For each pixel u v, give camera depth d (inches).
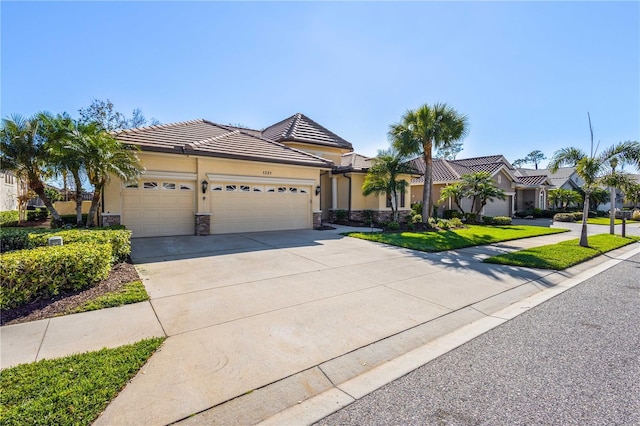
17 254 199.3
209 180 501.7
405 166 661.3
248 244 426.6
